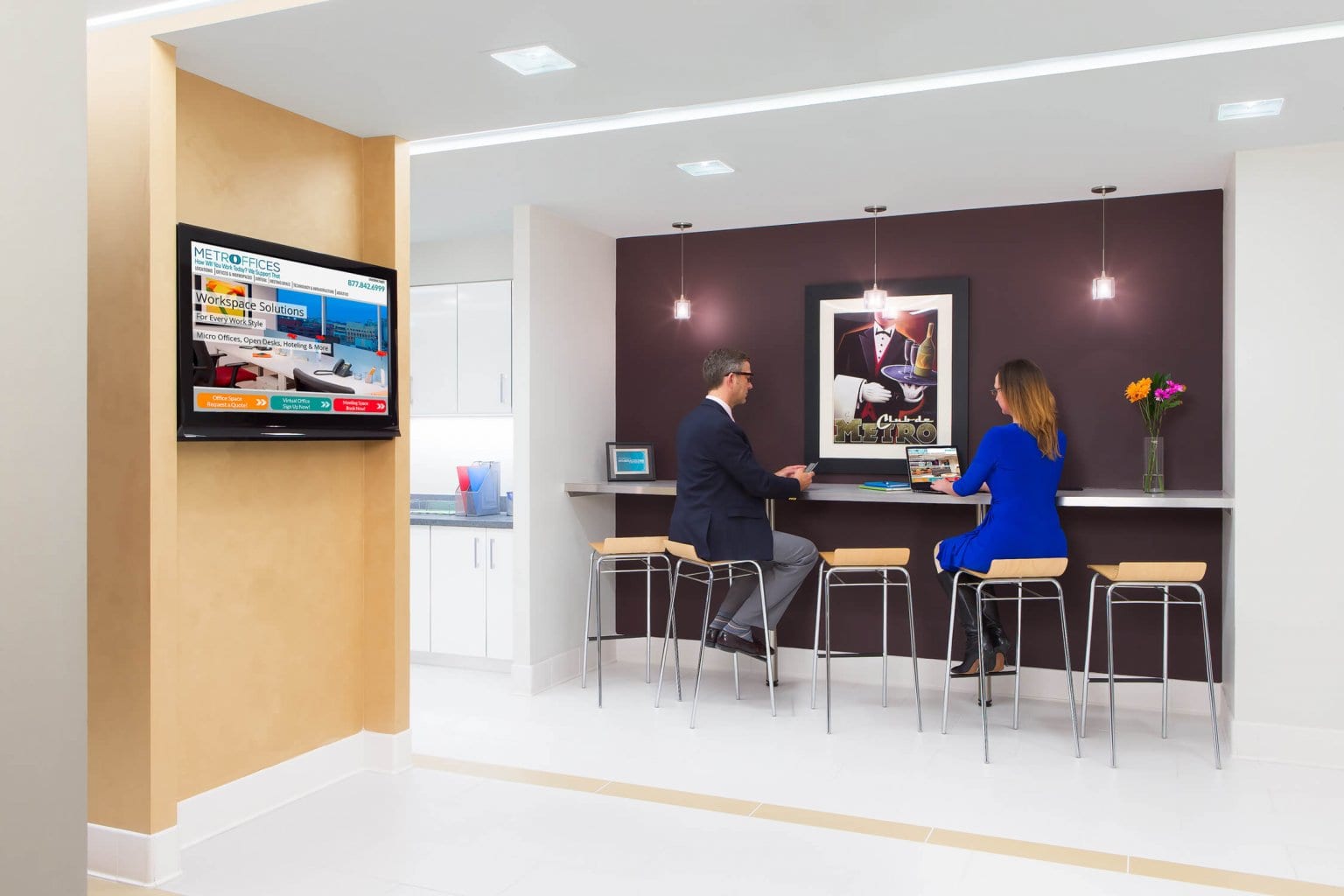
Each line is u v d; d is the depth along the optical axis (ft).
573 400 18.11
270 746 11.44
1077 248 16.25
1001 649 14.82
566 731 14.56
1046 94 11.12
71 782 4.26
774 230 18.28
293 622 11.74
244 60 10.07
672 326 19.10
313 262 11.37
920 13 8.93
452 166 14.26
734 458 15.31
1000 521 14.21
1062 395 16.33
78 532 4.29
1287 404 13.12
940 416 17.06
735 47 9.74
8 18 4.03
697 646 18.97
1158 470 15.07
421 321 19.75
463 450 20.81
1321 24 9.23
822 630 17.81
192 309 9.93
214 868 9.89
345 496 12.52
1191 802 11.66
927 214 17.21
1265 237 13.20
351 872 9.80
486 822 11.05
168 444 9.70
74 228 4.27
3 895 4.00
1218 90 10.98
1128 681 13.76
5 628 4.01
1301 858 10.09
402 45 9.68
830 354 17.79
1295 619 13.10
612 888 9.45
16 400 4.05
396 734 12.70
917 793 11.97
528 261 16.63
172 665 9.80
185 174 10.33
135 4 9.34
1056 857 10.11
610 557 16.49
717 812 11.35
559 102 11.35
